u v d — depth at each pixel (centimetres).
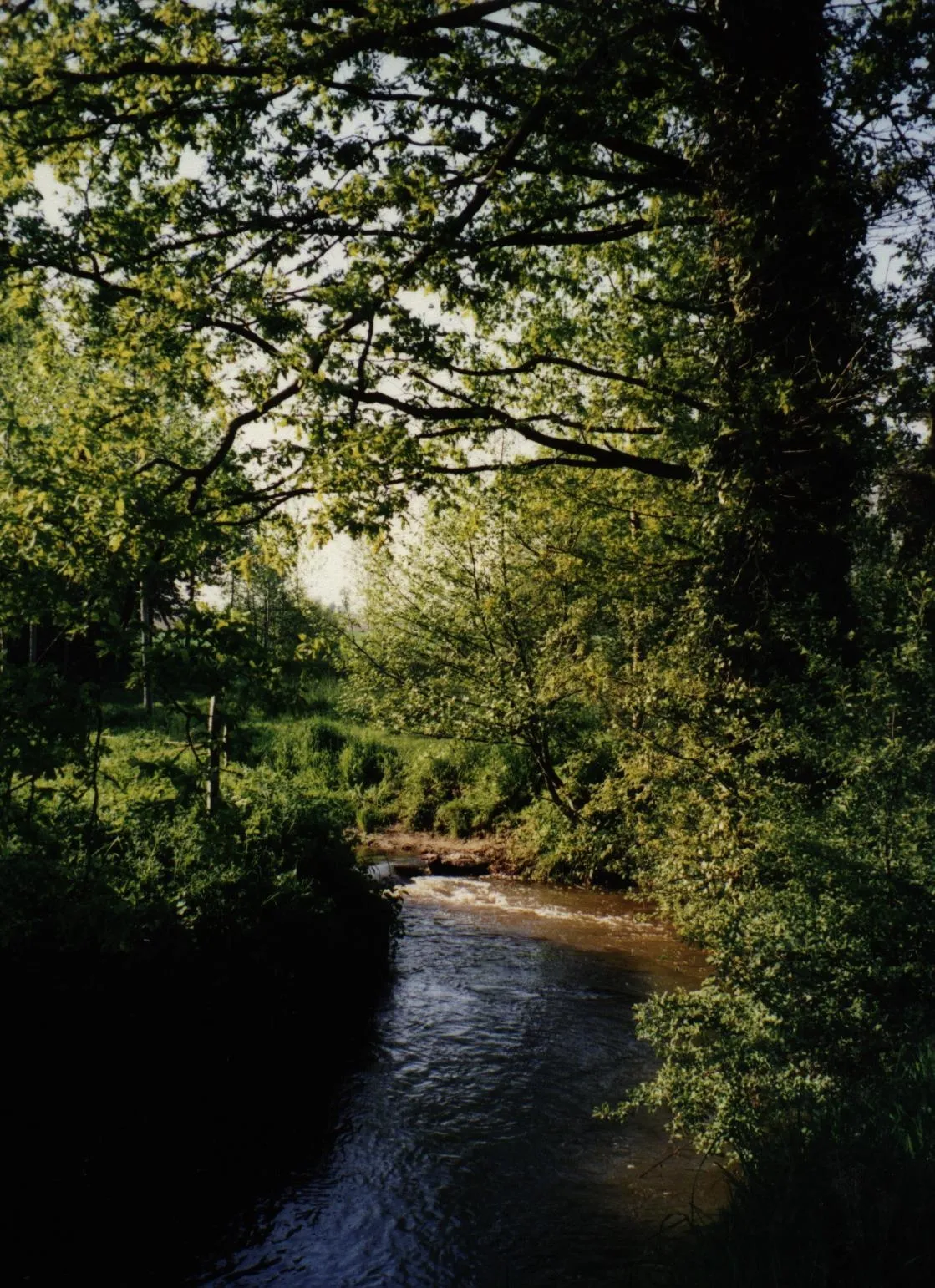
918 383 744
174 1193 566
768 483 804
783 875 558
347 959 927
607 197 1029
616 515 1311
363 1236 526
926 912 467
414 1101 698
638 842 811
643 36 794
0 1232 515
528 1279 475
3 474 762
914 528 863
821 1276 313
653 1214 526
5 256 869
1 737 483
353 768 1969
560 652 1234
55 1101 630
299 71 799
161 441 1090
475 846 1605
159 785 569
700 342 945
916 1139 367
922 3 712
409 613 1377
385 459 962
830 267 842
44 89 788
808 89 827
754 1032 498
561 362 1023
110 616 532
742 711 670
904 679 528
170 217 927
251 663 536
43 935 670
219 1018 739
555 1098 700
